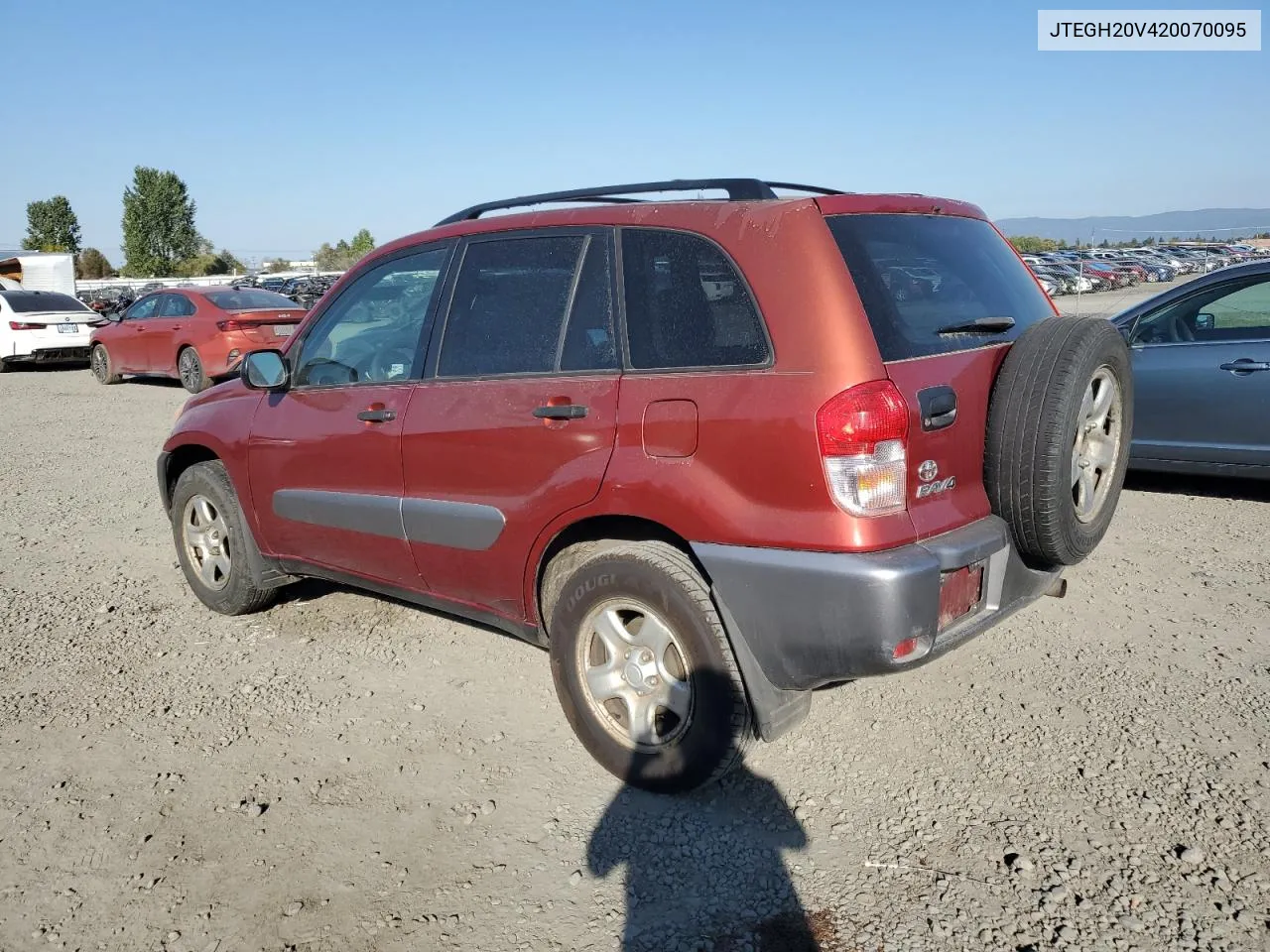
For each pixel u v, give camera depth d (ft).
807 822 10.24
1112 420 11.37
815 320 9.39
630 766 10.84
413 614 16.65
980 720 12.17
